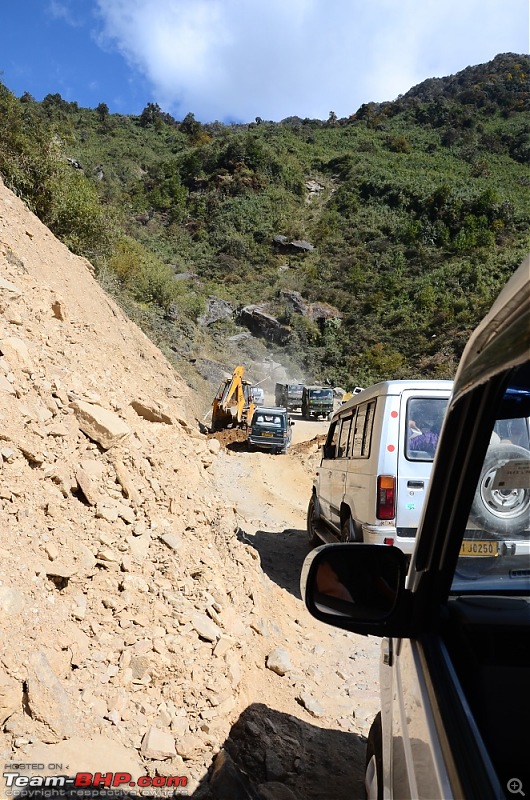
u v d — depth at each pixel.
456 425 1.74
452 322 67.81
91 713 3.40
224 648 4.36
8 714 3.07
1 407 4.86
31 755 2.98
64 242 23.08
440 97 196.38
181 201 113.25
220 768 3.41
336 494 8.38
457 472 1.78
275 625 5.92
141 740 3.43
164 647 4.04
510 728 1.73
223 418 24.95
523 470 2.05
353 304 79.50
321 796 3.65
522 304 1.08
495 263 78.94
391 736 2.16
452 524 1.84
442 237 93.88
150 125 161.88
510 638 1.83
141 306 36.72
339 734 4.40
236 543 6.53
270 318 71.44
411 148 147.50
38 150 22.38
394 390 6.60
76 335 8.71
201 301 59.16
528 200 107.06
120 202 100.19
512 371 1.55
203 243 100.06
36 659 3.33
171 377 19.33
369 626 1.99
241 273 90.88
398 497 6.41
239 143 124.62
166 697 3.80
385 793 2.18
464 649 1.84
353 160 130.00
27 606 3.61
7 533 3.98
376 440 6.61
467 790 1.30
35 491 4.55
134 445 6.13
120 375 8.94
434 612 1.98
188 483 6.89
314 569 2.11
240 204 111.25
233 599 5.42
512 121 161.25
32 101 142.88
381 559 2.11
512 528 2.07
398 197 109.38
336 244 99.19
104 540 4.63
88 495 4.92
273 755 3.86
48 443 5.10
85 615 3.99
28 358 5.80
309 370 65.12
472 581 2.09
